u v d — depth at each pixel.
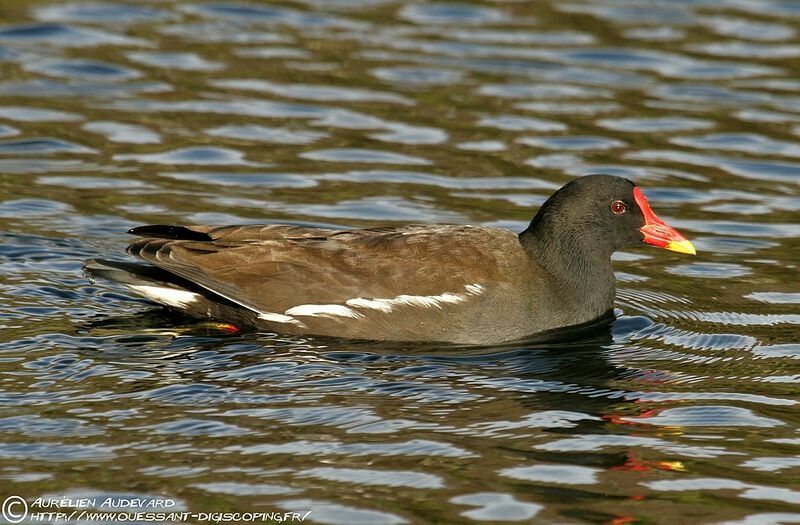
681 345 14.30
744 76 23.31
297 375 12.91
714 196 19.20
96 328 14.02
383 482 10.63
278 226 14.61
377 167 19.81
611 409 12.38
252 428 11.56
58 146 20.03
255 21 25.44
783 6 26.64
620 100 22.44
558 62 23.91
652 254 17.61
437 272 14.04
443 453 11.22
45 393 12.14
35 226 17.23
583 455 11.29
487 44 24.69
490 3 26.70
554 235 14.77
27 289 15.07
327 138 20.78
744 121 21.64
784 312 15.35
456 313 13.98
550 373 13.30
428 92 22.52
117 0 26.11
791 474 11.01
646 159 20.31
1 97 21.52
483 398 12.54
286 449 11.16
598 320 14.91
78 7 25.62
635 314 15.29
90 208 17.98
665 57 24.12
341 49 24.19
